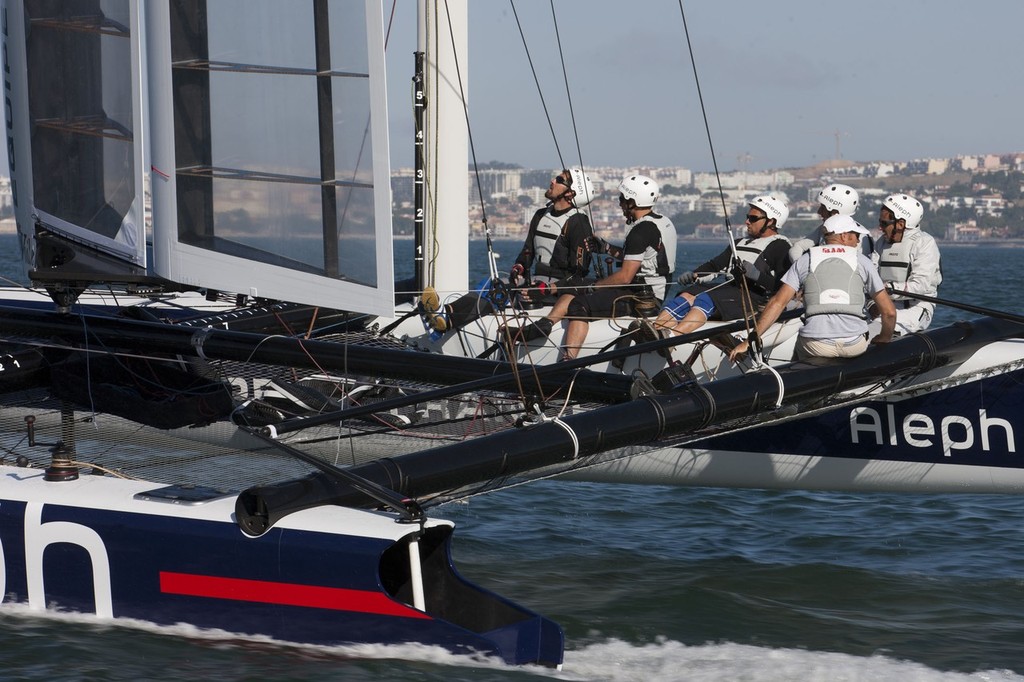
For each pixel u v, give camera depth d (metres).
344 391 17.25
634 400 15.17
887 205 19.75
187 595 13.27
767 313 16.11
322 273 15.92
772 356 19.22
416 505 12.97
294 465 14.95
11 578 13.92
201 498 13.70
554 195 20.53
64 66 16.45
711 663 13.43
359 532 12.75
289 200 16.02
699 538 19.16
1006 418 18.30
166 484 14.33
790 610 15.59
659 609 15.45
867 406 18.88
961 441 18.55
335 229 15.82
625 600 15.80
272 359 15.92
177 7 15.69
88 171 16.38
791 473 19.45
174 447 16.05
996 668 13.45
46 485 14.18
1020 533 19.48
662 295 20.17
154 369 16.38
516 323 19.77
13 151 17.00
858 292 16.28
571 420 14.70
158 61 15.66
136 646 12.88
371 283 15.59
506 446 14.16
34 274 16.28
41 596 13.81
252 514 13.03
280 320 19.19
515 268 20.47
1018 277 120.75
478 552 18.12
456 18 20.95
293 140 15.95
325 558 12.75
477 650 12.59
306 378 16.75
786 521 20.33
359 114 15.52
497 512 20.56
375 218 15.50
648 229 19.77
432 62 20.95
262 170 16.08
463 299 20.14
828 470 19.30
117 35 15.95
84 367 16.38
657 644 14.09
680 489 22.48
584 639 14.19
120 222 16.19
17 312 16.66
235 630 13.12
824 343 16.23
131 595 13.48
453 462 13.88
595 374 15.83
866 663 13.55
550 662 12.80
